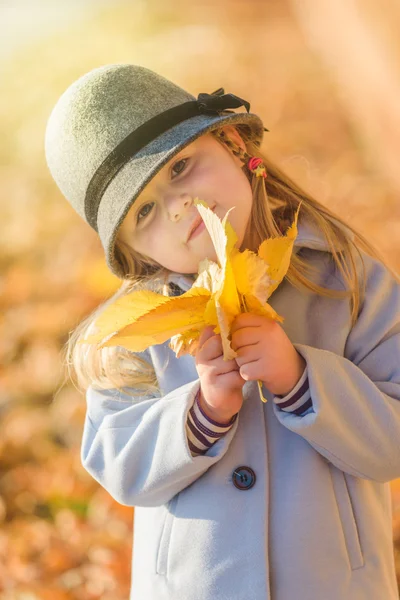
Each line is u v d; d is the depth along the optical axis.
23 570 1.59
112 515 1.68
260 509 0.98
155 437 1.01
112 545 1.62
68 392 2.07
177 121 1.00
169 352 1.06
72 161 1.01
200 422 0.98
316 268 1.04
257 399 1.02
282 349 0.93
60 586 1.56
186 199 0.98
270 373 0.93
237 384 0.94
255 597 0.95
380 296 1.03
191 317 0.91
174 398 1.00
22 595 1.54
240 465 1.00
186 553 0.99
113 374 1.08
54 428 1.98
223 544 0.98
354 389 0.96
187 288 1.04
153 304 0.90
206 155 1.00
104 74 1.02
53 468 1.85
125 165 0.98
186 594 0.98
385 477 0.98
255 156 1.09
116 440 1.04
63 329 2.33
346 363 0.98
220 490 0.99
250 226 1.05
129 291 1.09
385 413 0.96
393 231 2.51
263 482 0.98
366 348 1.02
